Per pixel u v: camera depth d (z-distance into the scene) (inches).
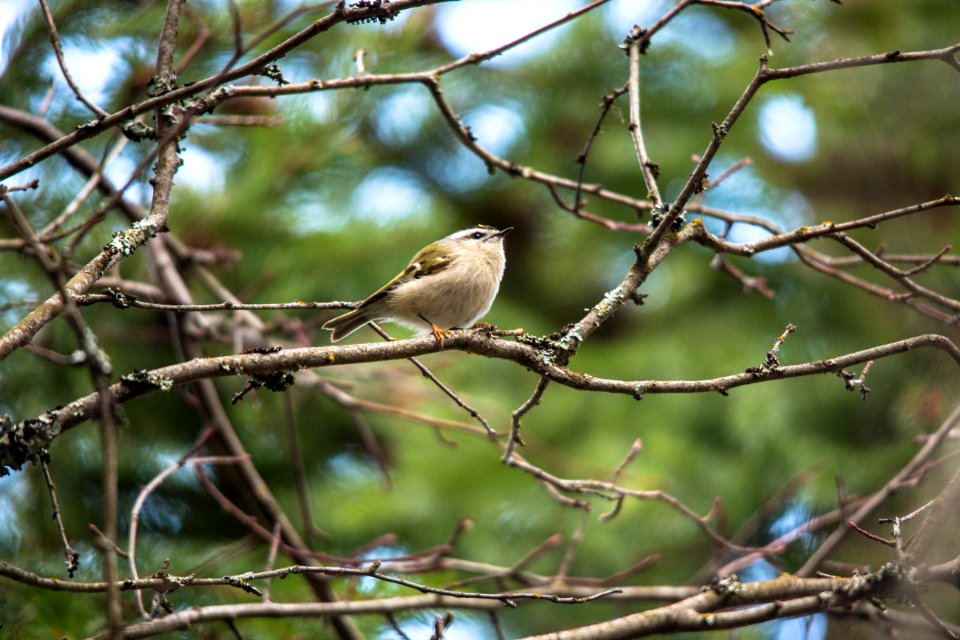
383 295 403.9
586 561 539.5
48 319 235.6
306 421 529.0
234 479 412.2
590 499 552.1
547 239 674.2
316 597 374.3
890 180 606.9
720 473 555.2
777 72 268.4
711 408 580.4
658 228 289.1
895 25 618.8
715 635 489.4
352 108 449.4
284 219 454.0
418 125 634.8
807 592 310.8
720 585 315.0
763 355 573.6
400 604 346.6
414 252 488.4
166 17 296.4
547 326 641.0
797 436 548.4
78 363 198.7
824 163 629.0
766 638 494.9
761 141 635.5
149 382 233.8
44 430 225.5
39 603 338.6
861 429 547.5
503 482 554.9
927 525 283.1
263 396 511.2
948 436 379.2
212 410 412.5
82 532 431.8
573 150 647.1
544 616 549.0
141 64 408.5
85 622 342.6
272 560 338.0
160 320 466.0
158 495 500.1
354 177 485.1
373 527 525.0
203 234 446.0
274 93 293.9
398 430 545.6
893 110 605.3
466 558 523.5
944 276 534.3
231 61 260.5
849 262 372.5
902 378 541.6
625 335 655.1
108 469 179.6
